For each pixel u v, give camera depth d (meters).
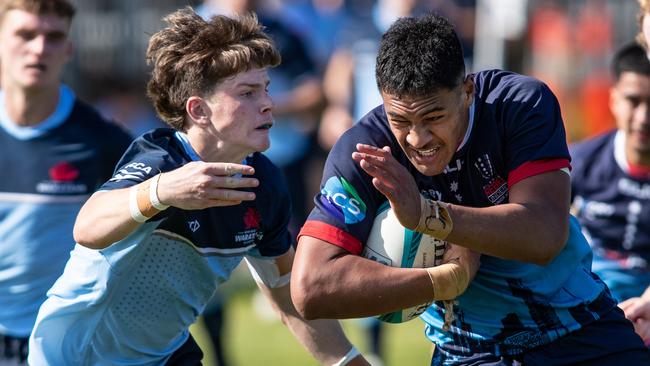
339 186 14.55
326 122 37.41
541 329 15.28
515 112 14.48
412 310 15.07
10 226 19.27
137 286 15.45
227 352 26.70
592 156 21.58
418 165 14.00
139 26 45.66
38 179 19.39
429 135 13.68
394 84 13.48
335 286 14.16
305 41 34.50
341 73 37.25
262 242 16.11
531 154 14.24
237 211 15.47
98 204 14.20
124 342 16.00
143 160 14.87
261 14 33.66
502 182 14.55
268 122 15.12
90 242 14.31
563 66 45.81
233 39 14.88
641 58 20.64
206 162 14.91
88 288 15.43
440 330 16.00
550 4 45.38
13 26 19.22
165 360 16.58
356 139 14.74
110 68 45.22
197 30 14.98
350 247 14.41
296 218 34.59
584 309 15.38
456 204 14.70
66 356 16.12
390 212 14.58
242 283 38.25
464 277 14.37
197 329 32.69
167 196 13.57
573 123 45.81
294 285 14.36
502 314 15.36
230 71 14.80
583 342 15.31
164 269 15.37
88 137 19.78
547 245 13.78
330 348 16.58
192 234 15.20
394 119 13.76
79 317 15.76
